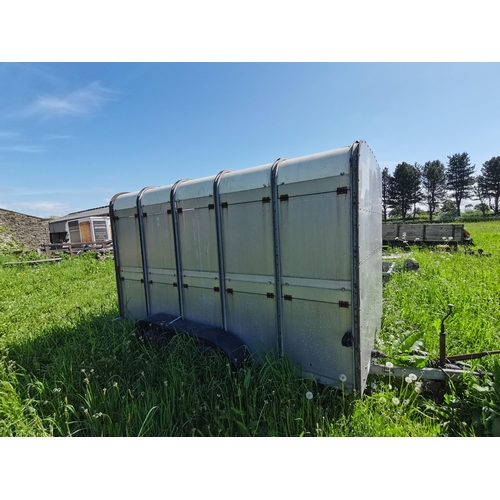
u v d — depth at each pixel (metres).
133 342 3.88
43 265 12.33
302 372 2.80
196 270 3.53
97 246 17.27
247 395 2.62
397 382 2.87
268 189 2.79
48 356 3.89
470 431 2.31
